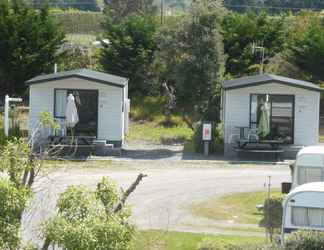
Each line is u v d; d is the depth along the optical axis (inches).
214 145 1552.7
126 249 414.0
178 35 1648.6
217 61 1642.5
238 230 907.4
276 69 2021.4
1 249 399.9
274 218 788.6
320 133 1793.8
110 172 1291.8
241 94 1539.1
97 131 1550.2
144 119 1898.4
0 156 437.1
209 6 1646.2
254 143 1501.0
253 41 2075.5
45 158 506.9
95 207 420.5
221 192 1152.8
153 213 997.2
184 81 1643.7
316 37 2021.4
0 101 1911.9
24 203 405.4
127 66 1996.8
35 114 1546.5
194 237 848.9
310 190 666.8
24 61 1909.4
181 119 1879.9
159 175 1283.2
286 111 1542.8
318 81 2036.2
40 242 549.0
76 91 1546.5
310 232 607.5
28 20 1929.1
